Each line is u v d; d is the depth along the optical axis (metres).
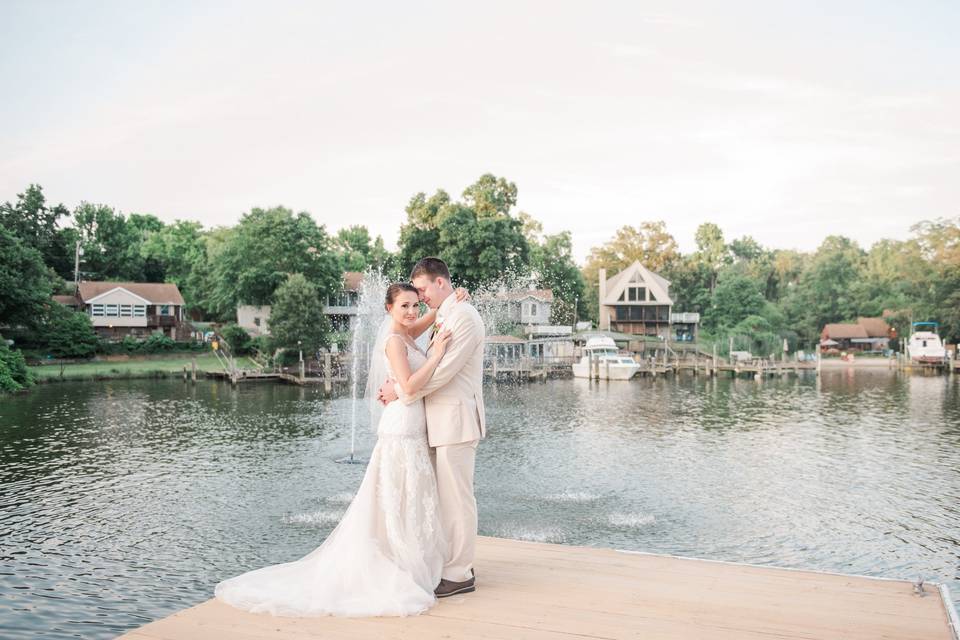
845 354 88.19
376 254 113.19
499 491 19.22
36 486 19.59
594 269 113.00
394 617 4.30
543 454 24.77
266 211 72.38
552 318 86.25
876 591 4.72
